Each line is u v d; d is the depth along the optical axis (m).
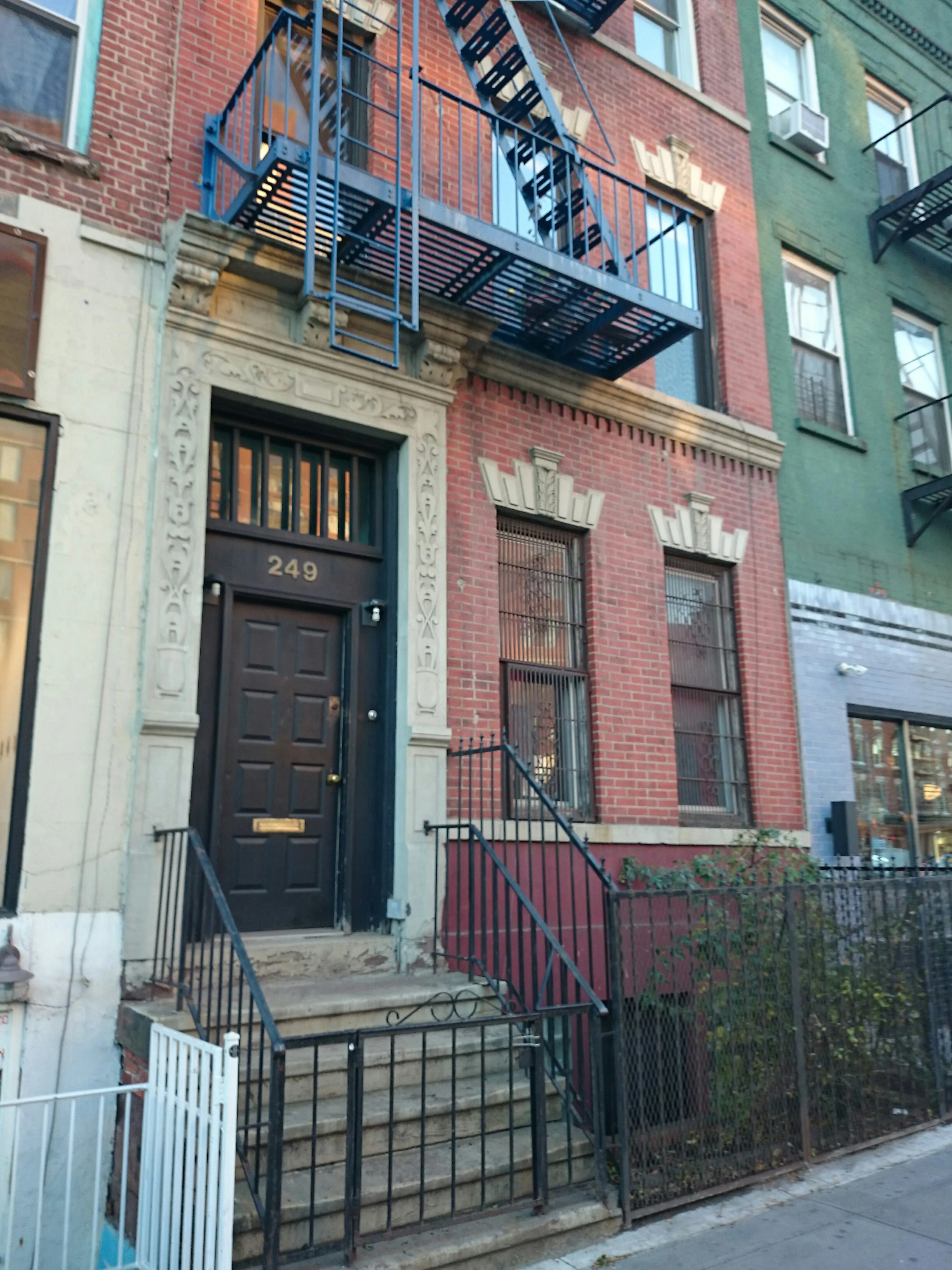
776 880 7.34
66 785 5.20
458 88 7.92
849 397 10.87
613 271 7.48
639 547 8.23
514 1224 4.30
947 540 11.27
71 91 6.05
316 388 6.45
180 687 5.57
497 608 7.19
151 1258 4.01
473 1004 5.56
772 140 10.78
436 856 6.27
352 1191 3.86
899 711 10.04
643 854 7.55
